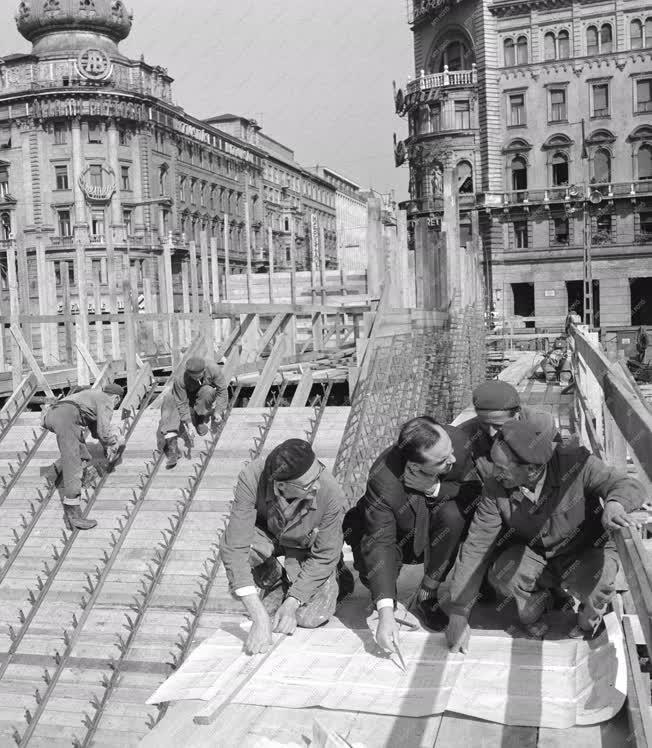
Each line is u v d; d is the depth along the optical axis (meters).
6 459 9.41
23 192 55.62
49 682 6.36
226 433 9.02
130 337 10.92
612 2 45.75
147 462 8.77
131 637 6.62
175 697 3.35
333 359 13.31
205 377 8.63
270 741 2.95
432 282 14.65
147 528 7.91
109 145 55.44
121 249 51.91
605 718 2.92
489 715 3.02
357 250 44.16
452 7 49.16
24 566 7.68
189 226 63.34
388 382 9.19
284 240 81.19
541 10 47.06
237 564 3.78
